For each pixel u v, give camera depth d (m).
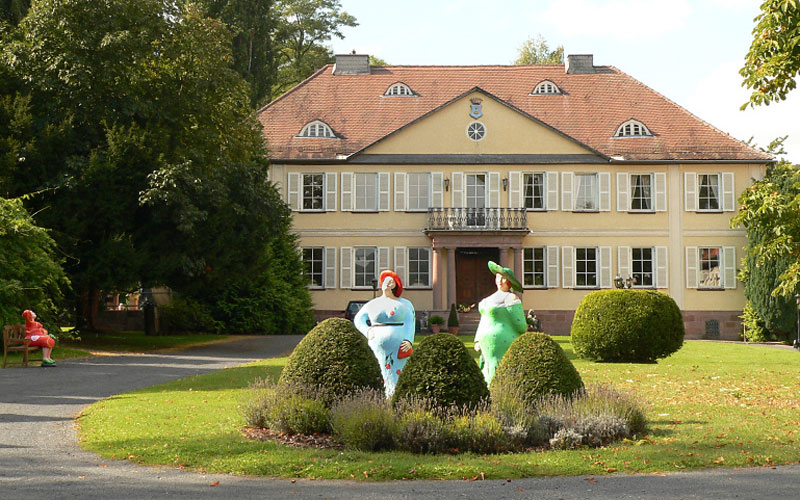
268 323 35.75
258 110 42.47
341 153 39.41
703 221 39.25
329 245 39.34
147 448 8.72
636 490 7.13
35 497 6.85
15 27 27.23
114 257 24.39
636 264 39.28
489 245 37.94
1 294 19.92
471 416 9.09
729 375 17.48
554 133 39.16
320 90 42.31
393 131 39.31
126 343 28.02
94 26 24.66
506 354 10.62
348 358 10.09
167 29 26.03
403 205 39.25
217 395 13.28
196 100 26.56
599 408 9.73
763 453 8.62
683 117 40.91
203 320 35.47
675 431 10.04
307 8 57.56
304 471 7.78
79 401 13.01
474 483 7.43
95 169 23.44
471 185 39.38
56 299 22.53
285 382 10.20
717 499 6.82
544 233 39.16
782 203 14.64
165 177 23.84
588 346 21.42
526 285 39.19
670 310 21.16
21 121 23.25
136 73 25.66
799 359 22.44
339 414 9.21
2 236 20.36
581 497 6.89
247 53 46.91
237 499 6.81
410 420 8.82
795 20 13.52
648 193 39.47
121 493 7.01
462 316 38.12
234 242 28.16
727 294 38.97
